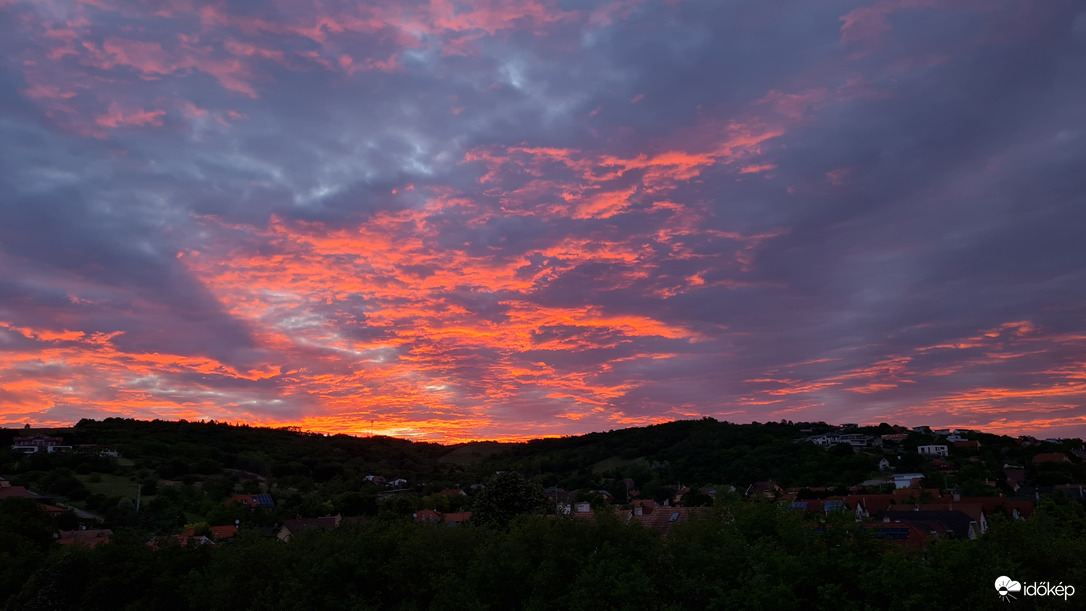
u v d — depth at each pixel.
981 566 13.00
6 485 78.44
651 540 17.72
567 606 16.88
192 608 21.89
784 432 150.38
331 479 118.00
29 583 23.00
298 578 20.16
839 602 14.13
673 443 138.25
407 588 19.84
